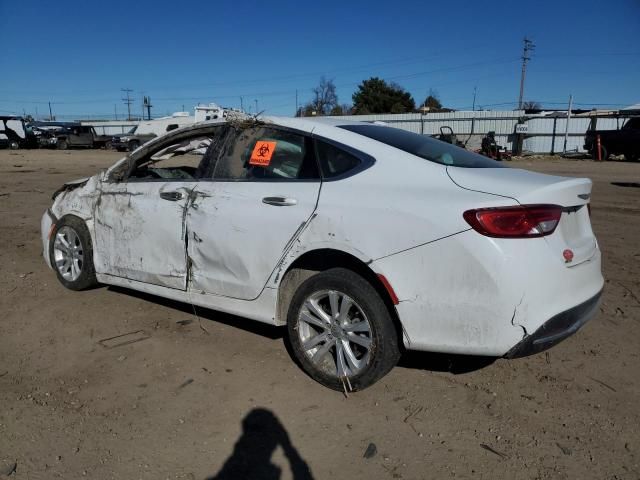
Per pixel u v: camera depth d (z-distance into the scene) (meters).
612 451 2.84
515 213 2.89
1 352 3.94
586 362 3.80
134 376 3.62
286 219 3.50
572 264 3.12
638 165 25.19
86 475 2.65
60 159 27.91
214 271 3.92
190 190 4.05
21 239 7.47
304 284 3.49
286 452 2.85
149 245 4.32
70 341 4.14
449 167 3.28
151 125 40.19
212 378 3.60
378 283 3.25
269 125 3.88
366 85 70.75
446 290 2.98
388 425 3.08
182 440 2.94
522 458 2.80
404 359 3.89
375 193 3.26
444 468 2.73
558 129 36.03
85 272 4.91
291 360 3.86
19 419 3.10
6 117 41.81
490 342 2.92
